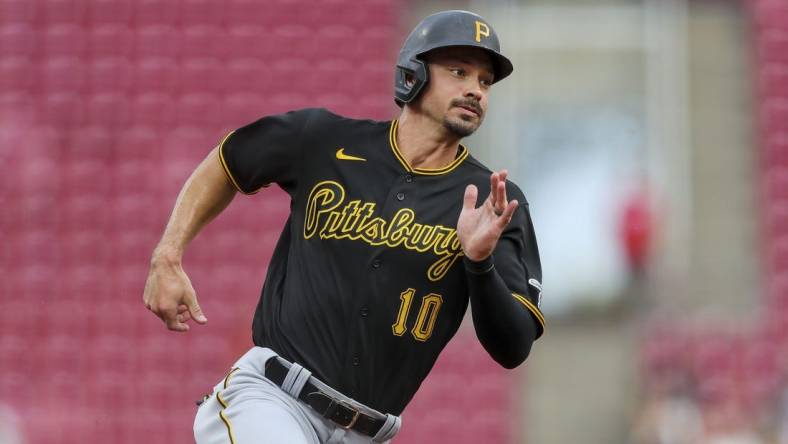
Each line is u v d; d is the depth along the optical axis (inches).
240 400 558.3
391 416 569.9
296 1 2050.9
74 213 1884.8
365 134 585.0
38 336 1800.0
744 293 1873.8
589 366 1775.3
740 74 2004.2
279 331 569.3
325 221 569.3
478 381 1759.4
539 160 1969.7
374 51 2036.2
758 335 1784.0
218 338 1800.0
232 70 2007.9
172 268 580.1
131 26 2017.7
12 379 1769.2
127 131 1950.1
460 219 528.4
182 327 586.6
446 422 1742.1
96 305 1823.3
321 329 560.4
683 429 1574.8
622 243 1849.2
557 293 1866.4
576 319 1843.0
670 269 1891.0
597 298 1854.1
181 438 1734.7
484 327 543.8
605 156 1971.0
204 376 1774.1
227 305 1827.0
